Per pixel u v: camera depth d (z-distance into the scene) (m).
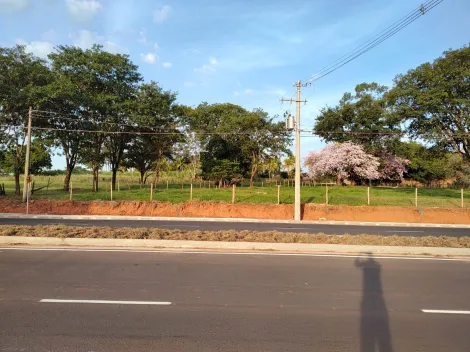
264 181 57.09
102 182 54.19
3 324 4.86
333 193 34.03
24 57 27.75
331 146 46.09
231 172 42.78
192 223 18.77
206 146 47.69
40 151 33.34
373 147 39.44
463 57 24.56
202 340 4.46
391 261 9.28
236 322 5.06
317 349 4.27
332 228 17.55
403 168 47.50
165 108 34.59
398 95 27.23
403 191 37.75
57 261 8.58
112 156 38.38
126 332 4.66
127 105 33.00
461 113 25.84
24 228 12.06
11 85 27.22
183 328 4.82
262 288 6.70
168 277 7.33
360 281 7.30
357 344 4.43
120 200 25.45
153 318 5.15
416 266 8.75
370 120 38.00
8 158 33.97
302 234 12.24
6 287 6.51
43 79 28.94
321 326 4.98
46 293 6.20
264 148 43.06
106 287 6.59
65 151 33.59
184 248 10.49
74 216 21.52
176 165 50.88
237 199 27.44
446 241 11.41
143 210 24.16
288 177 62.22
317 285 6.96
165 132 36.81
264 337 4.58
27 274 7.39
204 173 46.22
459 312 5.62
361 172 42.66
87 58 32.94
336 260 9.26
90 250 9.95
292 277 7.50
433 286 7.04
